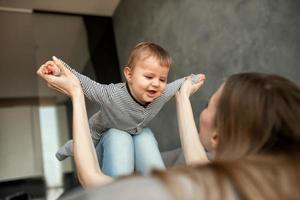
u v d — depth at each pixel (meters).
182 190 0.40
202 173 0.42
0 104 4.30
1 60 4.07
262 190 0.41
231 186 0.42
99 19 3.87
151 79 1.31
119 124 1.34
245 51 1.85
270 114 0.49
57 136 4.14
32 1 3.69
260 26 1.72
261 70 1.73
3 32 3.86
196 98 2.28
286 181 0.43
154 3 2.89
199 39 2.27
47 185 4.02
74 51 3.89
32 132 4.27
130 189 0.41
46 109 4.18
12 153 4.28
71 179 3.91
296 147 0.47
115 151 1.24
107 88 1.28
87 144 0.93
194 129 1.12
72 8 3.80
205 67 2.22
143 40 3.16
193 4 2.31
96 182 0.86
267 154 0.47
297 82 1.50
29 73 4.18
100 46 3.81
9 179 4.21
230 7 1.95
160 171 0.43
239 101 0.51
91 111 2.93
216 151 0.53
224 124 0.52
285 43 1.56
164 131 2.67
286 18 1.55
